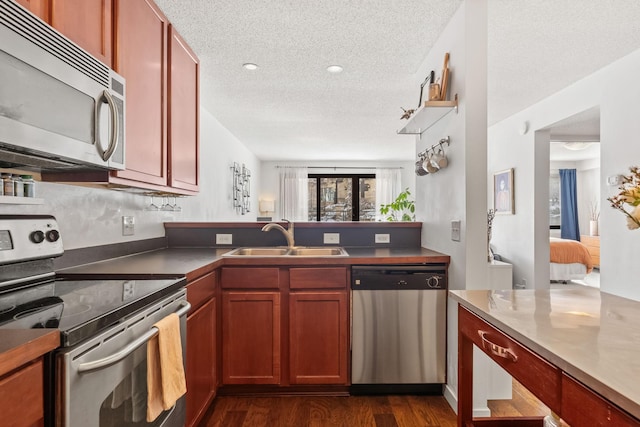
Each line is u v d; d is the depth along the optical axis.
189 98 2.34
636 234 2.76
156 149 1.87
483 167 2.02
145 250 2.54
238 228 2.90
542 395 0.87
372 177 8.27
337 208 8.25
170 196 2.57
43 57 1.02
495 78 3.22
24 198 1.35
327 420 2.03
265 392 2.29
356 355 2.25
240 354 2.23
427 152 2.61
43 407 0.80
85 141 1.21
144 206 2.53
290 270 2.23
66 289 1.30
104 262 1.97
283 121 4.53
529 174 4.21
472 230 2.02
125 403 1.06
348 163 8.18
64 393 0.82
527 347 0.92
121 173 1.54
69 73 1.13
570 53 2.71
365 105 3.85
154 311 1.23
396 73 2.96
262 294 2.23
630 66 2.76
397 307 2.25
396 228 2.91
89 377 0.89
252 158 7.04
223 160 4.79
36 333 0.79
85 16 1.31
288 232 2.77
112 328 0.99
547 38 2.47
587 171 8.21
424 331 2.26
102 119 1.31
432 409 2.15
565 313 1.12
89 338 0.90
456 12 2.08
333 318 2.24
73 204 1.78
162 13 1.94
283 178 8.10
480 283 2.02
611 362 0.75
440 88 2.19
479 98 2.00
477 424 1.35
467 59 1.98
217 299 2.21
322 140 5.78
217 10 2.05
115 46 1.49
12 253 1.29
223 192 4.80
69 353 0.83
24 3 1.04
